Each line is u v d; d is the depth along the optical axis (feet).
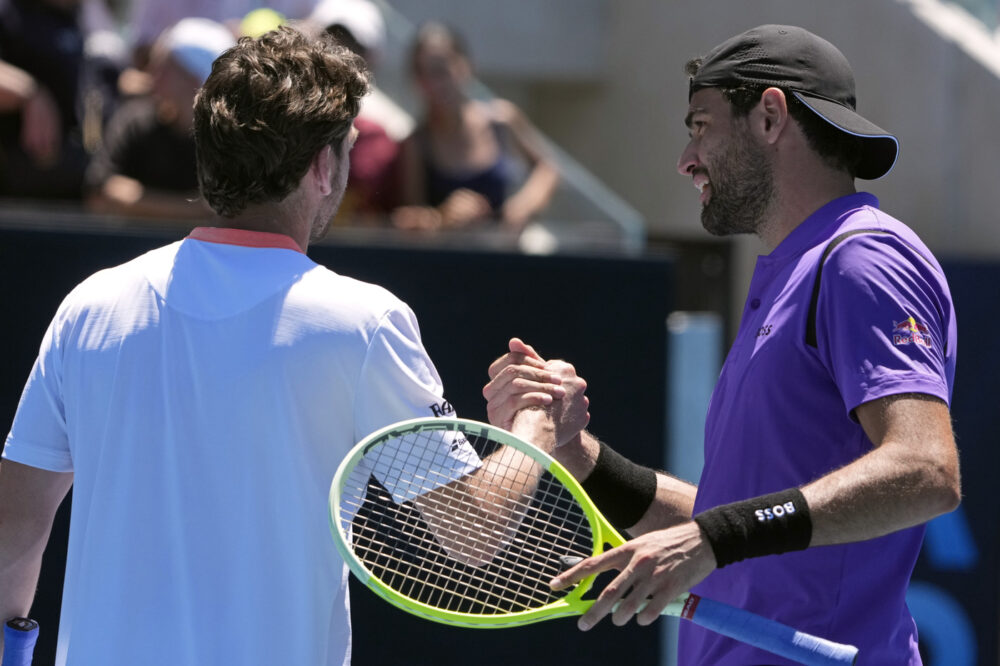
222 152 17.79
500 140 47.96
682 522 22.35
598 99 82.74
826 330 18.26
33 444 18.51
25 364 37.01
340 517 17.60
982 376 52.49
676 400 52.21
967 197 63.26
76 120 44.01
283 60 17.99
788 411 18.62
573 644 41.01
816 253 18.75
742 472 19.08
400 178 46.01
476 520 18.45
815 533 16.71
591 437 22.65
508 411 20.74
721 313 70.74
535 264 41.65
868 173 20.30
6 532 18.65
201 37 41.57
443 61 46.29
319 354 17.26
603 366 42.19
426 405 17.92
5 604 19.17
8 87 41.60
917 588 51.90
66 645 17.76
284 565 17.26
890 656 18.79
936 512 16.76
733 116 19.93
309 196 18.44
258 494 17.21
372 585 17.04
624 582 16.67
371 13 48.16
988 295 52.60
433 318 40.81
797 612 18.65
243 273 17.74
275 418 17.22
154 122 41.65
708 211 20.76
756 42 19.95
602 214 48.93
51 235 37.24
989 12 66.08
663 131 77.36
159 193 41.55
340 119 18.15
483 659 40.22
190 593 17.20
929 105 65.10
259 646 17.17
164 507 17.42
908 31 66.08
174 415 17.39
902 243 18.40
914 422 17.02
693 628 20.24
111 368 17.72
